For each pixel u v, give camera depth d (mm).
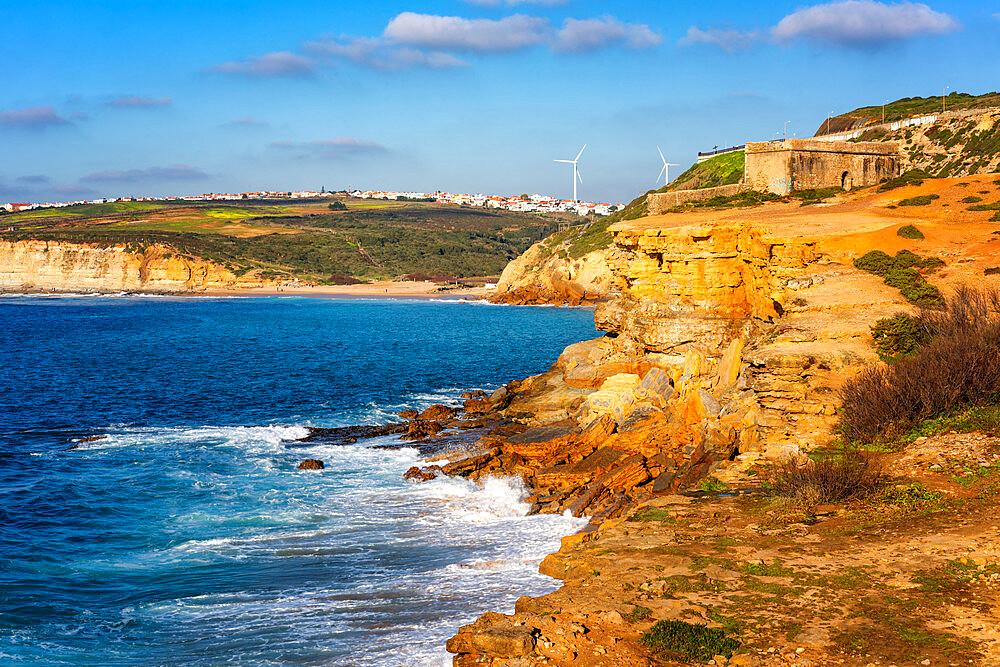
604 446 35094
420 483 33219
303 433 42719
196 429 44094
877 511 22141
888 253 43875
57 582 23359
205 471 35250
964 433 26453
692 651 15398
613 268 49938
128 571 24156
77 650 19094
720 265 43375
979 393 28203
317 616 20422
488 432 42125
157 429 44188
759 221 48781
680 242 43750
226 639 19391
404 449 39031
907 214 51375
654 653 15641
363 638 18891
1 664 18391
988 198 54000
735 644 15484
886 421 28062
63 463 36562
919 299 37906
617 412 38812
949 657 14359
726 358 37844
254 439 41406
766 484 25750
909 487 23000
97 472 35031
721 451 30609
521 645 15961
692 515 23562
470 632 17281
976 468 23906
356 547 25766
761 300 43250
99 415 48312
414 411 48188
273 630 19750
